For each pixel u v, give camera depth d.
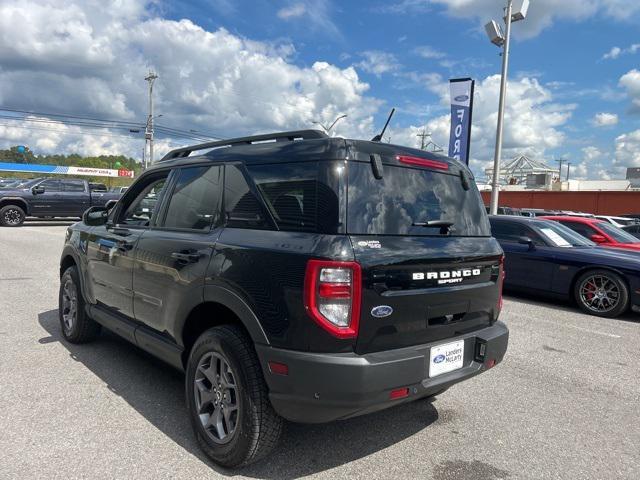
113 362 4.57
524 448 3.31
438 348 2.91
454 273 3.04
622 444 3.42
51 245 13.56
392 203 2.87
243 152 3.24
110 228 4.41
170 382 4.15
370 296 2.59
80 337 4.96
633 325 7.14
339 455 3.11
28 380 4.08
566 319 7.38
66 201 20.02
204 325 3.40
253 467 2.92
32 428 3.26
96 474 2.76
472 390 4.35
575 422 3.75
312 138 3.02
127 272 3.94
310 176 2.75
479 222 3.49
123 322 4.05
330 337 2.51
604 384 4.60
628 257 7.69
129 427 3.34
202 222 3.34
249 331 2.75
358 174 2.75
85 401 3.71
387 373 2.59
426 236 2.99
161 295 3.50
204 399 3.06
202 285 3.07
